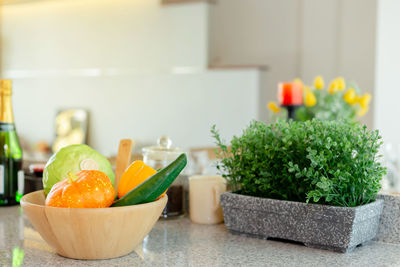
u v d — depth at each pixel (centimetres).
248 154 88
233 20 386
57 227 69
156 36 379
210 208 99
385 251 81
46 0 433
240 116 346
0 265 71
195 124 365
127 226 71
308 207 80
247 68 340
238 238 88
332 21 351
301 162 83
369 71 338
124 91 397
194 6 361
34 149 446
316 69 358
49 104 439
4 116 112
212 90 357
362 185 80
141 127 389
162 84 378
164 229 95
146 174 79
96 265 71
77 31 419
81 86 419
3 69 466
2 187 112
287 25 367
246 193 92
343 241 78
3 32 463
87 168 87
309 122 85
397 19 300
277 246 83
